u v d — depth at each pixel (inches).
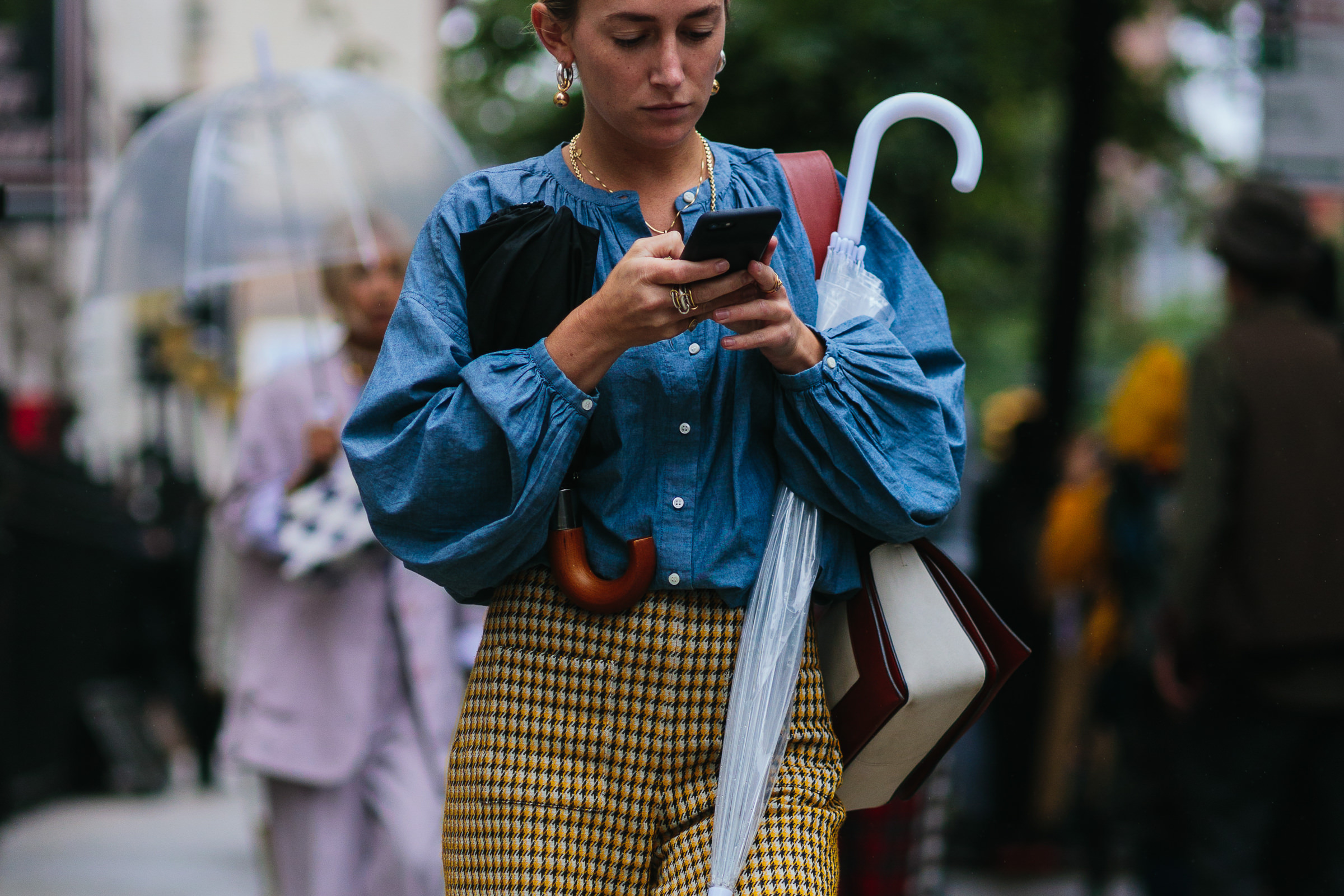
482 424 147.2
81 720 732.0
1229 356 331.6
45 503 687.1
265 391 315.6
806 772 153.9
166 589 826.2
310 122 372.2
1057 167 661.3
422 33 987.3
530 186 160.1
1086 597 509.0
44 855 565.3
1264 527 327.0
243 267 367.6
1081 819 520.7
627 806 150.9
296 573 287.4
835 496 153.2
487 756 152.3
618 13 147.6
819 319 161.3
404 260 321.7
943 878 454.9
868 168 169.0
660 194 160.2
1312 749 325.1
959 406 165.2
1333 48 514.6
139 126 874.1
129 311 954.1
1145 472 456.4
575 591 149.4
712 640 151.6
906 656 158.6
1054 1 669.9
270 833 302.5
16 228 830.5
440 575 153.0
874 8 666.2
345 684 293.3
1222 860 329.7
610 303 142.3
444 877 159.6
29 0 666.8
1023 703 542.3
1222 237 337.1
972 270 799.1
